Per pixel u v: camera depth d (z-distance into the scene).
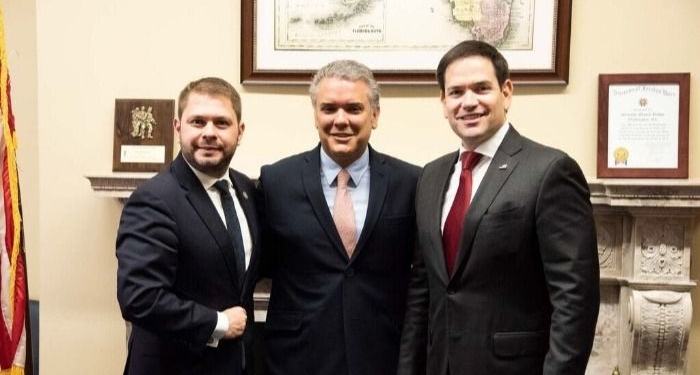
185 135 1.67
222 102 1.68
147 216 1.60
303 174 1.83
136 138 2.37
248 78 2.38
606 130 2.26
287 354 1.78
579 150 2.33
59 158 2.44
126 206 1.65
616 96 2.26
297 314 1.78
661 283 2.16
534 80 2.31
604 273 2.30
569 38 2.29
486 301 1.57
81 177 2.44
